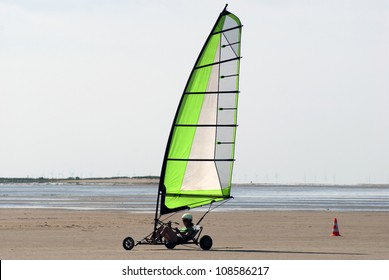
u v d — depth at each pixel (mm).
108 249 75750
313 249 77000
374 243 84625
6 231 100188
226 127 76000
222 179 75938
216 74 76125
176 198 75750
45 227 108562
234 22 76500
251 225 114500
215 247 78875
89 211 162125
